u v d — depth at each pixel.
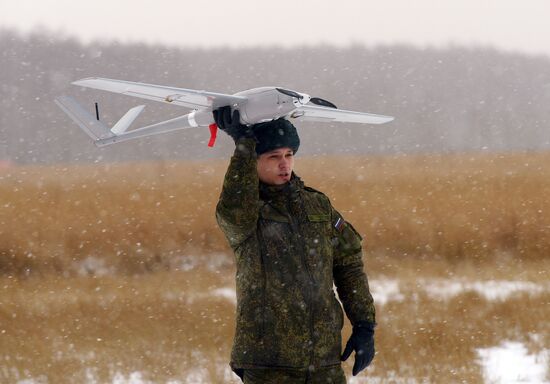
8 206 34.88
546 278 24.84
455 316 18.75
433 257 29.02
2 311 20.11
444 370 14.27
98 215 33.16
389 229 30.75
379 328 17.44
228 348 15.97
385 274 26.41
